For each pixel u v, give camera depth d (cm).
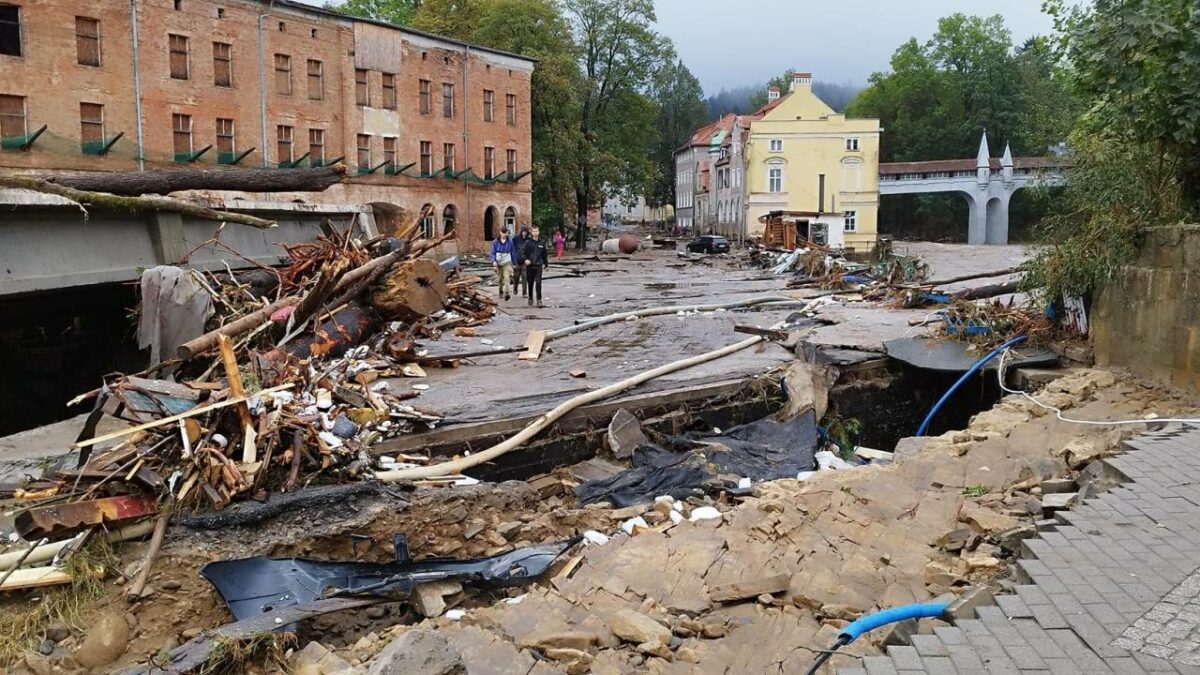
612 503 999
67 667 641
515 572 775
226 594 705
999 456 940
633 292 2834
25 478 866
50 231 1413
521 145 5675
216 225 1838
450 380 1345
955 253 5206
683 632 607
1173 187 1180
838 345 1494
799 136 6681
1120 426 964
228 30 3988
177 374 1295
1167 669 450
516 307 2331
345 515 835
